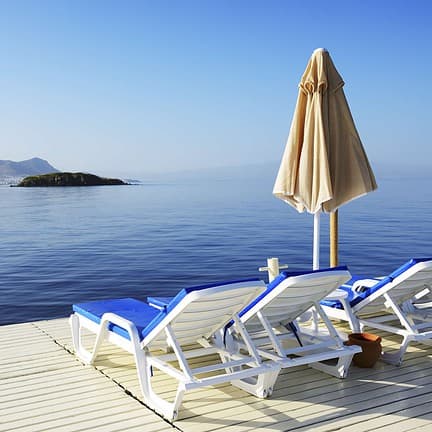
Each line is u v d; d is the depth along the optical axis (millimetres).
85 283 12375
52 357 4895
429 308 5898
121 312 4645
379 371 4398
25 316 9742
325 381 4188
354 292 5320
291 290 3918
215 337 4438
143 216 28641
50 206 38156
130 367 4586
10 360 4812
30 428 3459
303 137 5258
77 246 18141
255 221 25125
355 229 20344
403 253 14961
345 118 5109
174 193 56562
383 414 3582
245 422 3492
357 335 4613
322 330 5430
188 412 3662
